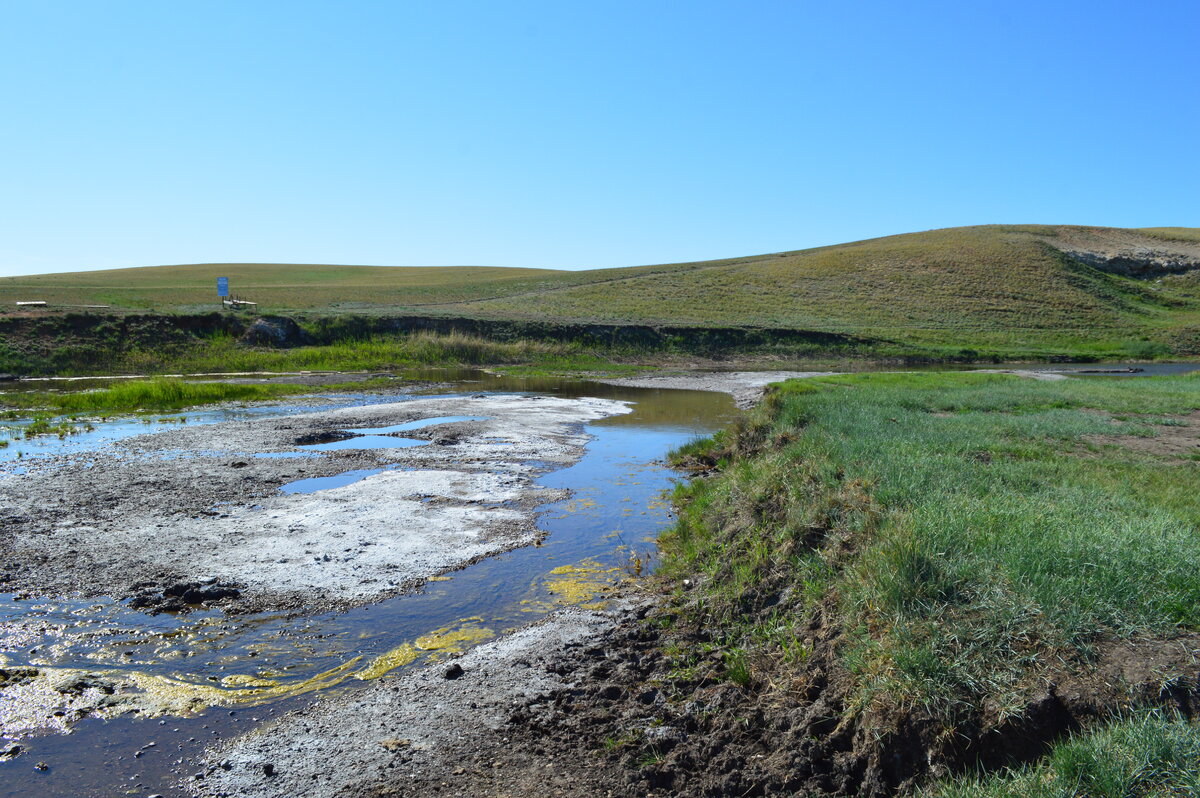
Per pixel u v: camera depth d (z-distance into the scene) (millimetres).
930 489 7914
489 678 6059
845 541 6930
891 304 61125
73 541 9141
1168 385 23672
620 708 5633
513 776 4816
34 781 4691
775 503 8641
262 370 32875
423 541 9438
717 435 16641
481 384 30547
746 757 4914
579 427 19359
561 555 9164
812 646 5793
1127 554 5645
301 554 8828
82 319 33688
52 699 5645
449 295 61719
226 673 6129
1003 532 6324
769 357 44344
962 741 4371
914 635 5070
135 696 5738
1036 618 4984
